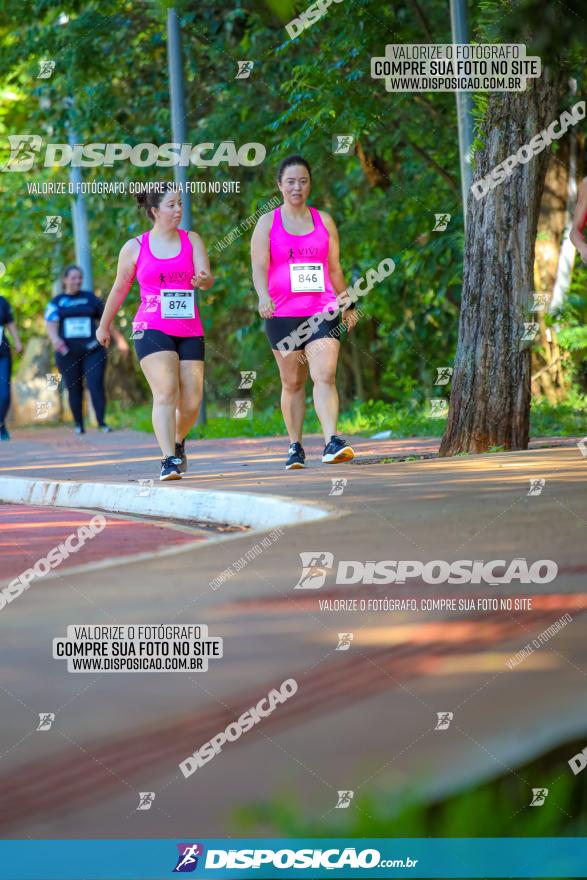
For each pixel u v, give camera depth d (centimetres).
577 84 2233
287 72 2888
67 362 2900
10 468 1753
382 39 2434
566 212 2761
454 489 800
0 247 3953
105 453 2048
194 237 1345
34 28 3112
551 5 630
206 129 3031
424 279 2936
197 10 2881
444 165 3005
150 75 3206
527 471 948
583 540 511
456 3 1900
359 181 3300
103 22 3041
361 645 279
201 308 3575
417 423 2388
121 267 1341
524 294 1469
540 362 2620
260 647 284
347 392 4259
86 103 3144
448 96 2673
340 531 574
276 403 4059
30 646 309
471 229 1480
